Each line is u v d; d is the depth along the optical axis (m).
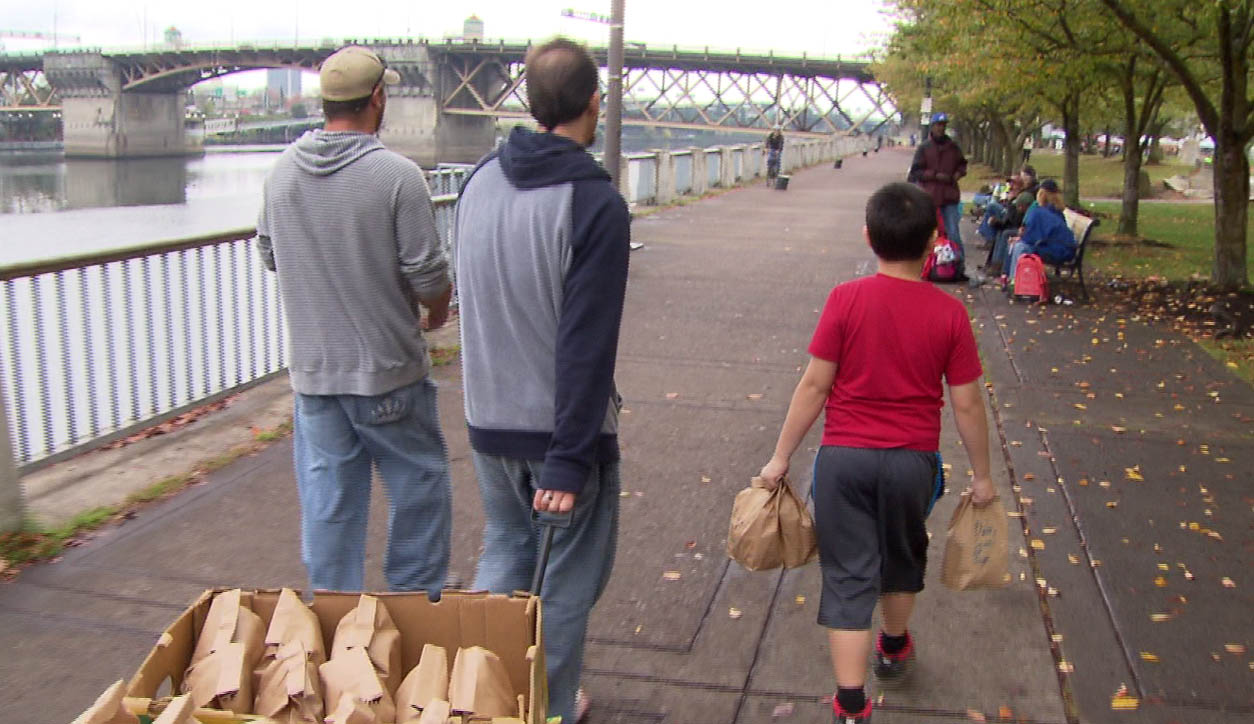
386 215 3.21
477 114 111.94
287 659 2.12
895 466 3.07
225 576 4.45
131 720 1.84
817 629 4.10
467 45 110.88
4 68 137.00
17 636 3.90
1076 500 5.41
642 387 7.56
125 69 128.00
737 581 4.50
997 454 6.14
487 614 2.31
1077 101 20.48
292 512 5.16
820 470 3.15
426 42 112.12
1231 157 11.80
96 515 5.00
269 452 6.05
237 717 1.92
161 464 5.85
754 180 34.75
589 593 3.02
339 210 3.19
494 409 2.88
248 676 2.11
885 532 3.15
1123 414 6.98
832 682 3.73
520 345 2.83
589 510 2.95
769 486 3.25
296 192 3.22
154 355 6.56
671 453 6.12
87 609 4.13
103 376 6.21
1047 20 13.31
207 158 124.94
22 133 144.12
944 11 13.66
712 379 7.83
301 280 3.27
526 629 2.32
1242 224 11.95
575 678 3.06
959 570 3.27
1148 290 11.92
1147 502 5.40
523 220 2.75
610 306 2.72
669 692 3.64
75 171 88.81
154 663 2.06
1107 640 4.01
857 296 3.08
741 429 6.62
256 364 7.65
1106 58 13.51
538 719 2.15
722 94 102.06
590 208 2.71
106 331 6.09
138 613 4.11
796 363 8.38
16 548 4.61
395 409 3.35
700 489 5.57
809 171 44.56
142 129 131.25
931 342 3.04
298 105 184.12
